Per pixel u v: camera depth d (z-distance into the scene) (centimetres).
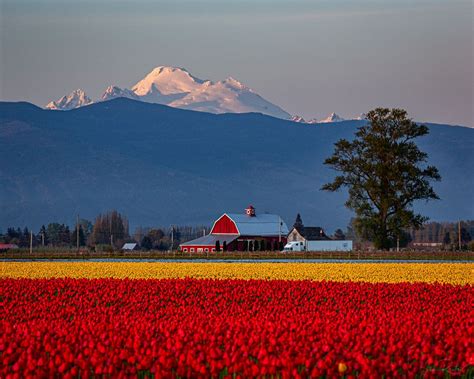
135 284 16062
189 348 7725
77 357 7300
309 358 7231
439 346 7700
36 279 17350
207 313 11481
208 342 8356
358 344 7631
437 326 9294
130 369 7012
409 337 8444
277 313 11131
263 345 7925
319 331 8988
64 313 11475
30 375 6756
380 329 8738
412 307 12412
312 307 12231
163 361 7006
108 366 7000
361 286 15588
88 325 9344
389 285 15988
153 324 9506
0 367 7194
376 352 7644
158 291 14975
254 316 10981
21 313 11688
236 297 13725
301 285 15825
